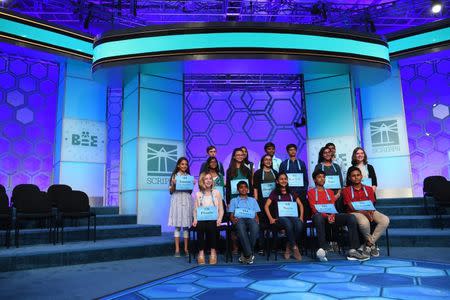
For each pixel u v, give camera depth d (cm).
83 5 792
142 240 548
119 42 645
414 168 878
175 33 627
